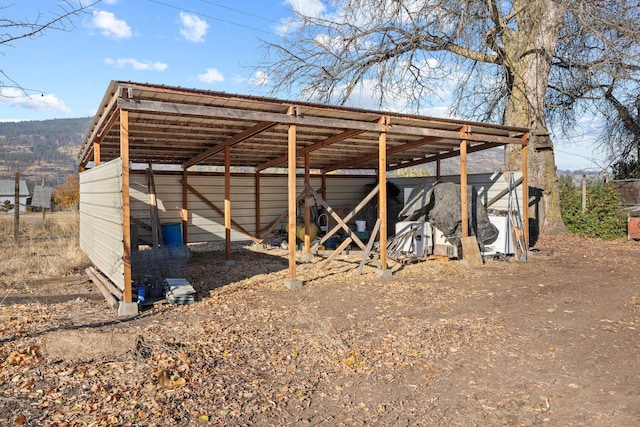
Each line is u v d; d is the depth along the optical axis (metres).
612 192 13.92
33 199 26.53
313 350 4.60
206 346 4.62
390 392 3.70
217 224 13.30
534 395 3.65
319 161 14.29
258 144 10.91
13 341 4.57
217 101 6.75
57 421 3.07
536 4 12.94
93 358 4.13
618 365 4.24
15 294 6.90
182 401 3.43
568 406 3.46
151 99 6.54
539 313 6.05
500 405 3.48
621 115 16.89
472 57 15.25
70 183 32.22
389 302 6.66
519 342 4.89
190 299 6.49
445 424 3.21
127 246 5.85
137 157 11.81
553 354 4.53
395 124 9.07
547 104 15.38
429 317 5.85
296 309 6.23
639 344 4.81
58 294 6.92
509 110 14.81
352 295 7.11
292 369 4.12
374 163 15.15
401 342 4.87
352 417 3.29
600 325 5.50
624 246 12.37
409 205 11.41
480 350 4.64
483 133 10.53
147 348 4.41
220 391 3.63
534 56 13.89
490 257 10.73
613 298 6.86
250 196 13.88
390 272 8.75
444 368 4.19
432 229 10.82
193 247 13.26
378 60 16.16
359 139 10.76
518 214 11.20
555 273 8.98
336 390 3.72
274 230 14.13
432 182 11.38
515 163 14.20
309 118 7.74
